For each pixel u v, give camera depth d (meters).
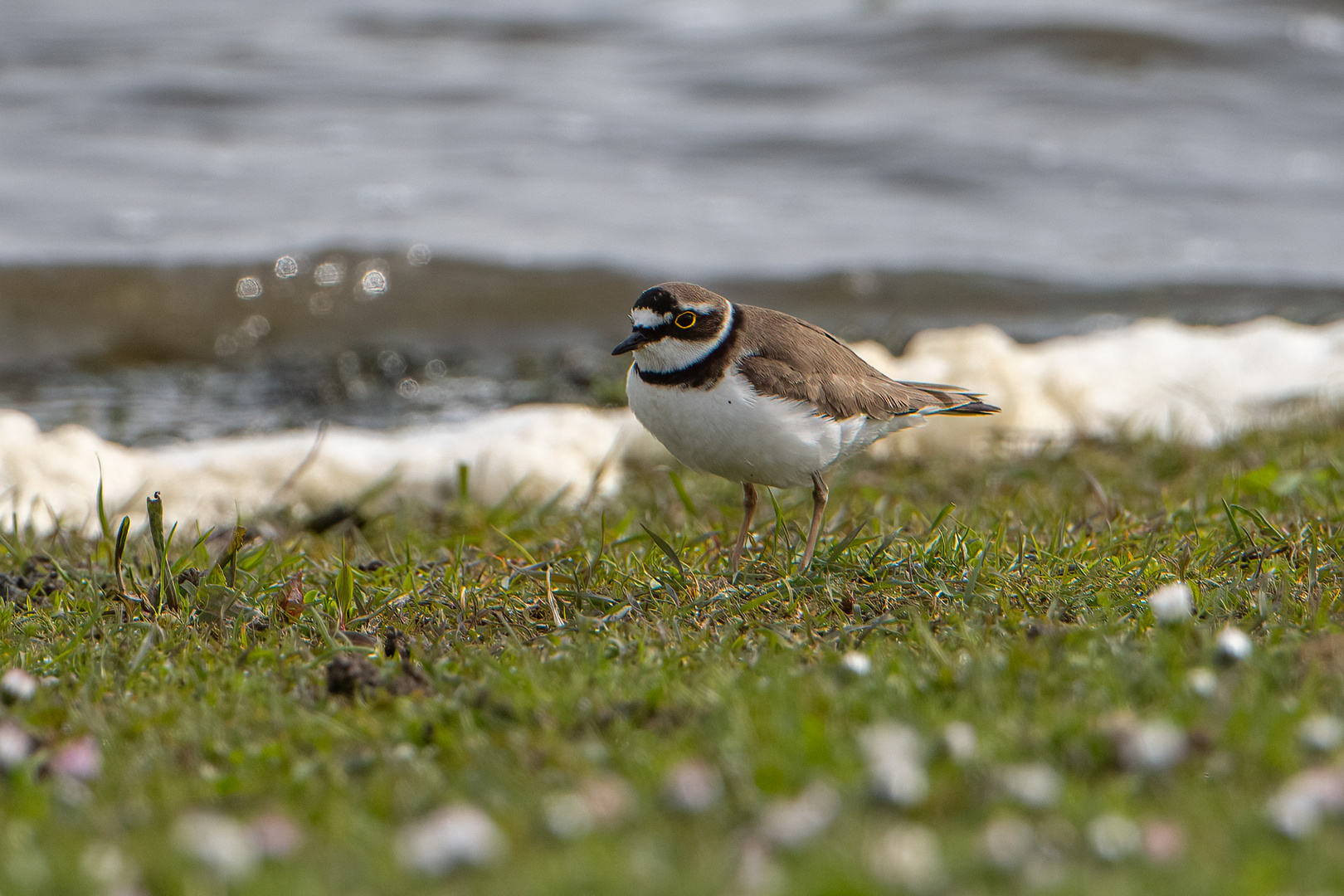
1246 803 4.42
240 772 5.20
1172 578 7.55
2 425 11.93
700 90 32.94
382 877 4.06
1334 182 28.16
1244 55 34.62
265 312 20.42
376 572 8.46
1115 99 32.62
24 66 32.75
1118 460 12.41
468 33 38.12
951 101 32.44
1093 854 4.08
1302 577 7.43
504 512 10.90
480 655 6.43
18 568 8.86
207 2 41.31
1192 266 23.36
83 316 19.92
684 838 4.34
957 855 4.08
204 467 12.20
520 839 4.41
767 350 7.80
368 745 5.47
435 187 25.75
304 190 25.16
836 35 37.06
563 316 20.88
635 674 6.10
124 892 3.98
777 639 6.64
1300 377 14.89
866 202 26.50
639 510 10.71
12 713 5.96
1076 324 20.78
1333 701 5.27
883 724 5.10
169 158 26.81
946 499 11.07
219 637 7.16
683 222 24.67
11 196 24.03
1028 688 5.62
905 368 14.13
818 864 3.99
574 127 30.08
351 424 16.39
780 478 8.09
